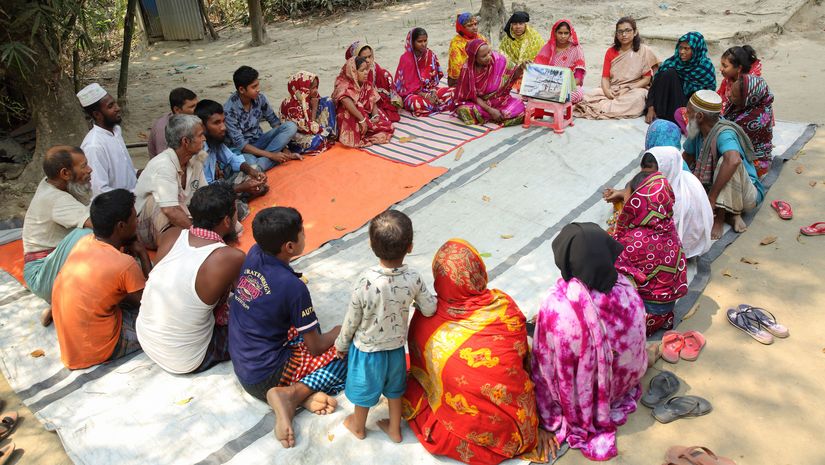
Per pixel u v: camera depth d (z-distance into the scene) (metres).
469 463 3.04
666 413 3.28
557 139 6.42
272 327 3.24
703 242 4.41
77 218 4.16
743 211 5.06
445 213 5.21
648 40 9.70
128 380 3.64
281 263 3.21
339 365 3.36
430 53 7.43
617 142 6.29
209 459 3.08
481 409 2.91
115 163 5.07
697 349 3.70
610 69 7.10
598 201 5.31
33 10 5.88
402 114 7.38
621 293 3.15
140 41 13.32
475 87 6.82
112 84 10.34
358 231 5.00
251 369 3.28
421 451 3.10
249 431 3.23
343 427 3.22
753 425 3.22
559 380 3.06
